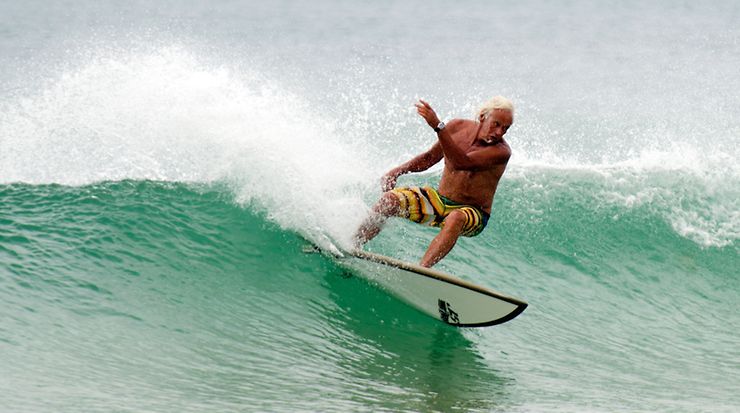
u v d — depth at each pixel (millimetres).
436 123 22641
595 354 25344
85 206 27094
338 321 24234
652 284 31125
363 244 25578
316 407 18750
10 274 22656
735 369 25172
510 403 20562
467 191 24422
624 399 21609
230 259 25859
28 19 107250
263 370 20781
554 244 32094
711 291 31266
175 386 19000
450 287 23641
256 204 27812
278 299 24625
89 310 21969
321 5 136250
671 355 26062
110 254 24750
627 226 33688
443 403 20062
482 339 25016
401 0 145875
